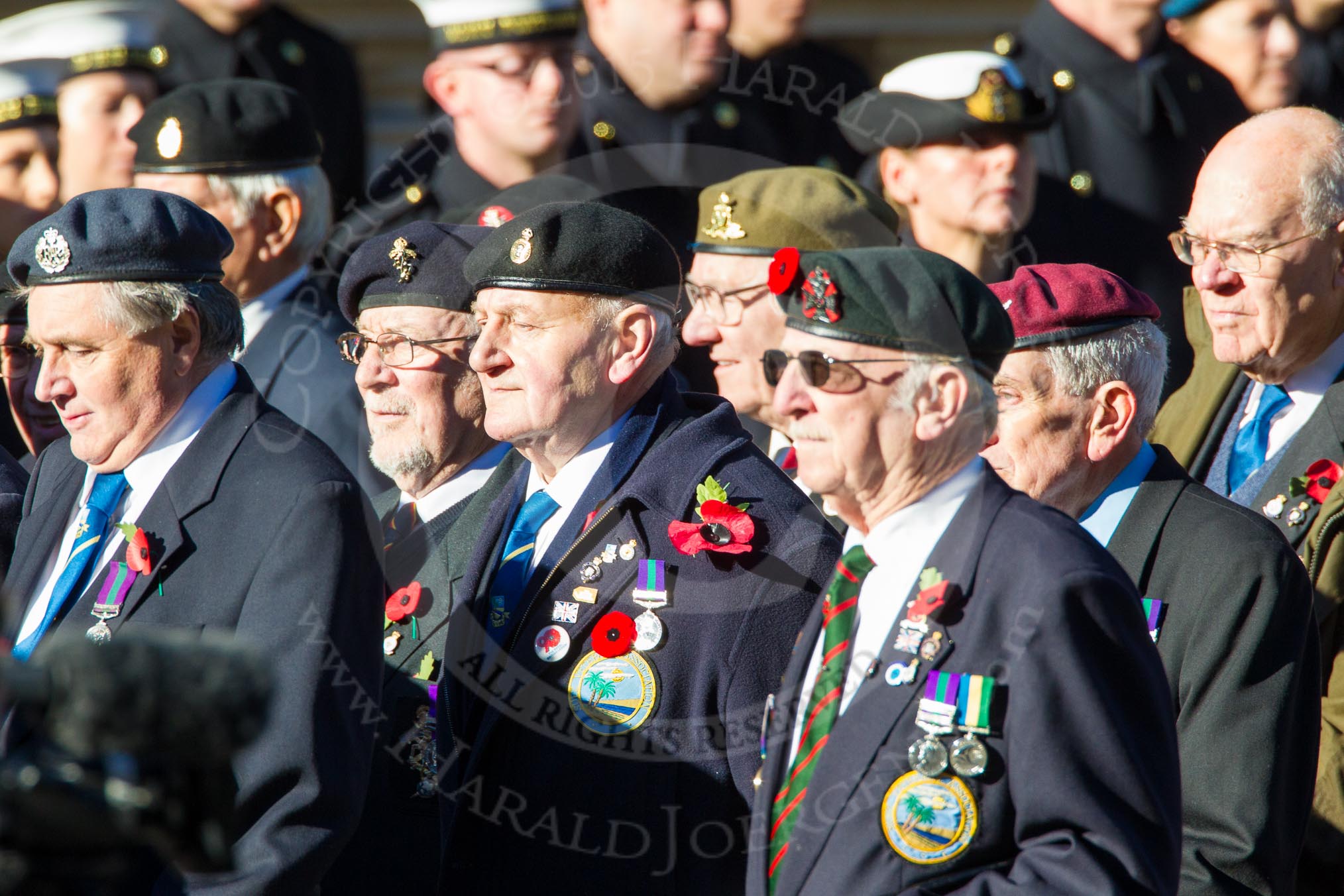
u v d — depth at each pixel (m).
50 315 10.34
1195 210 12.46
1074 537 8.24
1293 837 9.89
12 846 5.10
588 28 15.29
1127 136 17.02
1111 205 16.91
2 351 14.27
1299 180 11.95
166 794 5.21
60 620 10.52
